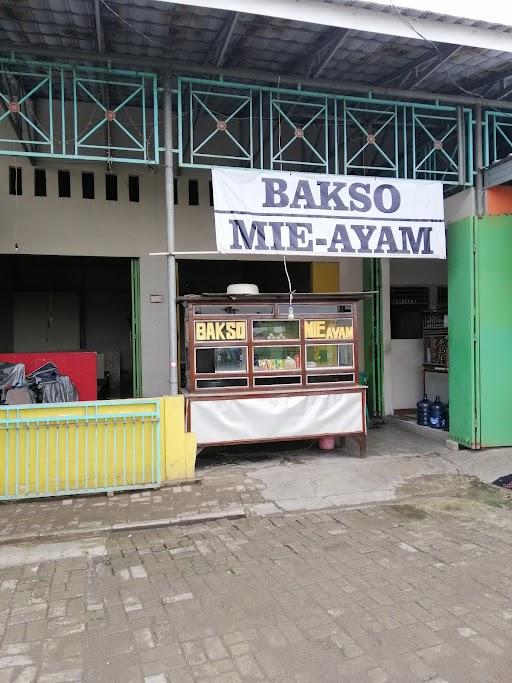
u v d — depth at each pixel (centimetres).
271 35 552
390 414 929
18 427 520
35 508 509
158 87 645
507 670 257
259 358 653
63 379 709
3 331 1308
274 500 533
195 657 273
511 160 647
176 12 510
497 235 691
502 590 338
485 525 462
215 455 687
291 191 629
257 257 905
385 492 557
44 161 804
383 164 888
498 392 691
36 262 1267
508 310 692
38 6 498
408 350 952
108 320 1415
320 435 654
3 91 695
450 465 643
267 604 325
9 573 380
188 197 870
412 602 324
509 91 682
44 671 263
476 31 543
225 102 728
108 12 507
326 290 939
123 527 464
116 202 838
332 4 499
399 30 520
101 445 543
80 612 321
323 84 634
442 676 254
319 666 263
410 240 666
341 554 402
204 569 381
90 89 704
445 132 724
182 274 1201
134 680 255
